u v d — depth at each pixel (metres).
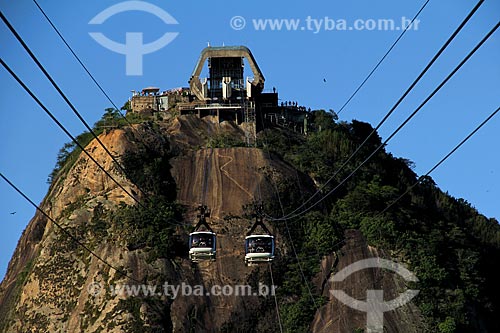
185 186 143.25
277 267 132.25
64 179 150.62
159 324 123.38
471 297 134.25
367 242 136.25
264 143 151.88
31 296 132.62
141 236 132.88
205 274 131.50
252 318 127.56
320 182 146.00
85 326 124.25
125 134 146.62
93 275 129.50
